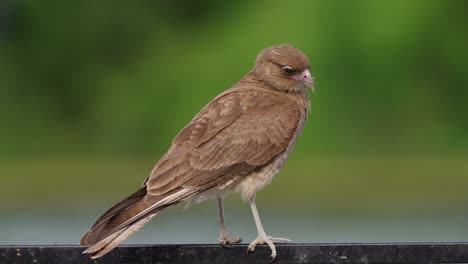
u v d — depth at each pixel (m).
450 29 24.86
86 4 27.83
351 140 23.30
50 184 22.09
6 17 28.16
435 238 15.51
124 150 25.70
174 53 26.66
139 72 26.78
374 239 15.45
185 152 7.98
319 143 22.98
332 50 24.22
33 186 22.06
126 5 27.52
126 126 26.03
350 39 24.34
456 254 7.23
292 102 8.67
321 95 23.73
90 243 7.07
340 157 22.77
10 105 27.36
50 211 19.06
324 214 18.44
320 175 21.25
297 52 8.90
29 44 27.95
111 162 24.95
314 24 24.42
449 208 19.09
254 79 8.97
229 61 25.25
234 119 8.27
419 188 20.80
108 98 26.77
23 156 26.03
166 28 27.33
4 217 18.42
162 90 26.02
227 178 8.08
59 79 27.58
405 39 24.56
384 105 24.08
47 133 26.97
